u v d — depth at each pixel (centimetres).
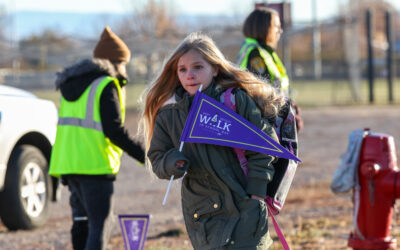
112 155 1606
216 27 7762
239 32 7706
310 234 2022
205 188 1134
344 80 13512
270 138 1107
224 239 1104
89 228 1578
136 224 1246
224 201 1124
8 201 2272
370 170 1582
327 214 2377
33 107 2422
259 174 1100
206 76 1141
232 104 1130
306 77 16050
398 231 1989
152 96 1204
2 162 2230
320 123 6284
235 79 1150
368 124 6088
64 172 1597
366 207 1628
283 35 8025
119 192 3064
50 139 2475
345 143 4784
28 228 2330
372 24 9131
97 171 1577
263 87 1161
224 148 1123
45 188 2431
